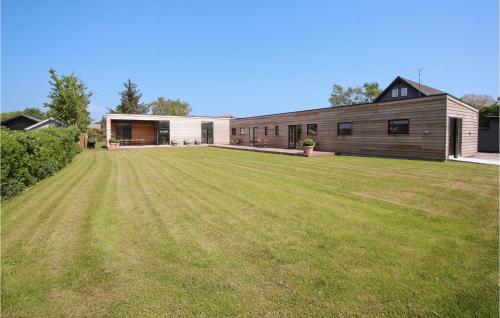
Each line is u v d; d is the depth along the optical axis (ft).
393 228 12.85
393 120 46.52
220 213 15.80
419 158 42.73
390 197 18.61
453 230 12.45
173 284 8.77
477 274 8.78
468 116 46.19
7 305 7.95
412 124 43.57
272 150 64.59
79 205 18.17
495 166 33.12
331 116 59.06
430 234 12.05
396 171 30.09
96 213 16.31
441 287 8.16
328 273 9.11
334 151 58.44
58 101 77.77
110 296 8.27
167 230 13.35
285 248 11.02
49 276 9.45
